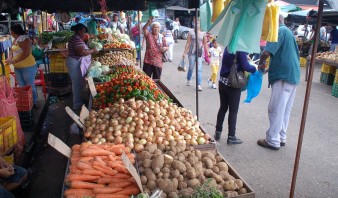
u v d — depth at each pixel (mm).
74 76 6836
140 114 3469
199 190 2311
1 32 9180
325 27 16906
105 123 3455
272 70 4855
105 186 2533
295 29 19703
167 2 6520
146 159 2770
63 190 2543
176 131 3410
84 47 6777
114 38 9898
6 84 4562
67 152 2920
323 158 4855
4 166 3307
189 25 28469
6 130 3953
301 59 13562
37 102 7094
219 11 3473
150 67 7934
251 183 4117
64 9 8250
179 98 8203
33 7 7816
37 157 4895
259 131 5930
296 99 8422
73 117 3646
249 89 5148
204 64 13656
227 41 2697
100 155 2883
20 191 3730
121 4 8609
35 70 6777
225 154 4953
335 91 8758
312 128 6164
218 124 5395
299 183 4141
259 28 2609
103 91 4719
